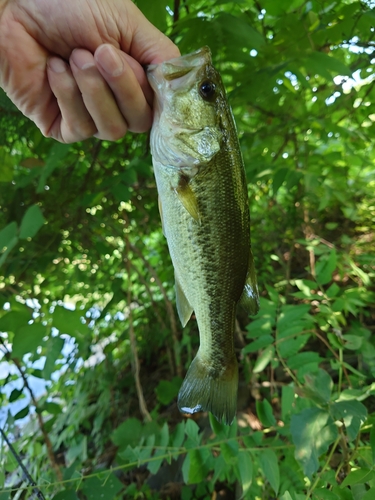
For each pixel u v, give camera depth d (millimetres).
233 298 208
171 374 430
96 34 165
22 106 190
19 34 164
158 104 179
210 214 194
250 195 497
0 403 350
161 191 196
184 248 197
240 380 405
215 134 188
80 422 408
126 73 156
